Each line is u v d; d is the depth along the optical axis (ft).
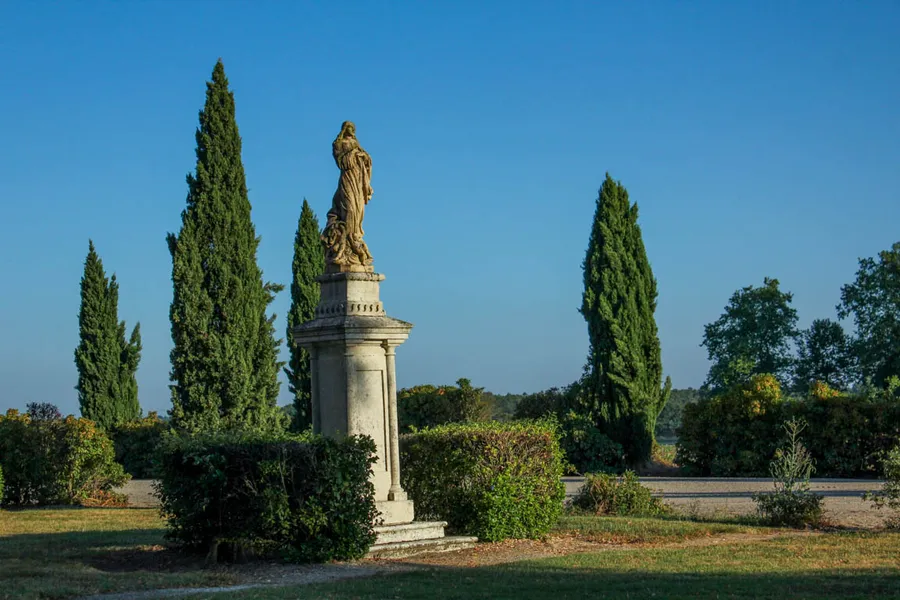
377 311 51.29
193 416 79.82
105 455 87.30
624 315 115.65
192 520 46.70
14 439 83.10
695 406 107.65
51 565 44.06
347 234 51.90
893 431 94.94
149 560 46.52
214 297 81.71
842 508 65.26
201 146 82.38
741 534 54.85
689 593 36.01
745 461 100.27
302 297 109.29
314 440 46.11
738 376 184.85
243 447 46.16
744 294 190.19
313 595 36.19
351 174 51.96
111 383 135.44
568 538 53.67
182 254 80.69
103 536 56.03
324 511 45.65
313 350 51.24
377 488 50.39
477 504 52.31
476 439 53.57
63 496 84.58
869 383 172.04
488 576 40.78
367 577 40.93
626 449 113.80
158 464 47.88
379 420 50.60
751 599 34.63
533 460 54.65
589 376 117.19
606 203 117.60
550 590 37.09
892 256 170.19
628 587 37.50
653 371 116.78
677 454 109.09
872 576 39.55
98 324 135.44
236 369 80.69
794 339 189.78
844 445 96.43
